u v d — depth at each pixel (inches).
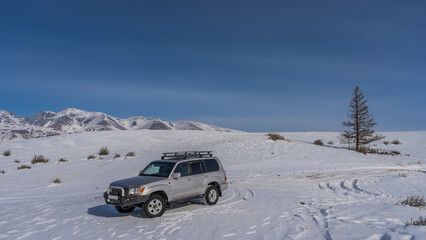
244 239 273.9
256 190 560.7
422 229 268.8
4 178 885.8
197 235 292.2
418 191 492.4
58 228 348.8
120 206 377.7
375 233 266.4
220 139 1518.2
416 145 1530.5
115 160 1111.0
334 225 300.5
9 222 393.1
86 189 709.9
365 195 478.6
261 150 1208.8
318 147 1302.9
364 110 1398.9
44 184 799.1
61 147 1444.4
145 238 291.0
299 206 408.8
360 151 1354.6
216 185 451.8
